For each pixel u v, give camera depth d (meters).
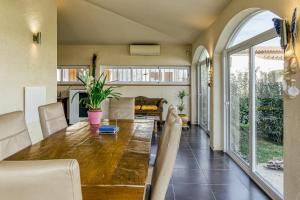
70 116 8.88
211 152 5.24
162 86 9.33
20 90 4.02
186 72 9.35
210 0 4.12
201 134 7.19
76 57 9.20
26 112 4.18
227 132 5.21
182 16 5.48
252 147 3.76
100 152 2.02
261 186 3.39
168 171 1.54
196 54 8.24
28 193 0.76
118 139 2.51
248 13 3.63
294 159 2.25
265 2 2.79
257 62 3.64
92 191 1.29
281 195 2.85
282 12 2.42
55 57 5.41
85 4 6.56
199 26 5.92
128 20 7.31
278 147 2.99
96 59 9.21
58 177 0.76
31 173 0.75
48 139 2.49
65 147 2.18
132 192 1.28
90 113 3.28
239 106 4.48
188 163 4.51
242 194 3.22
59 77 9.31
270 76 3.21
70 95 8.89
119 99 4.58
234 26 4.29
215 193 3.25
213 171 4.09
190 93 9.27
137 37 8.50
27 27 4.23
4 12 3.57
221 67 5.33
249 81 3.87
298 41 2.16
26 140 2.25
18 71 3.96
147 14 6.21
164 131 1.92
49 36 5.11
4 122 2.03
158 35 8.26
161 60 9.20
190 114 9.27
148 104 9.03
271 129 3.19
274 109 3.09
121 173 1.54
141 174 1.53
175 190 3.35
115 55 9.22
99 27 7.79
